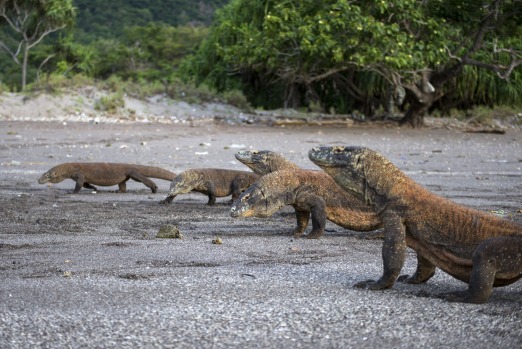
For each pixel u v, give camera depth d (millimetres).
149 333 6773
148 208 16719
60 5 66812
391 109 56000
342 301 8047
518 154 33312
